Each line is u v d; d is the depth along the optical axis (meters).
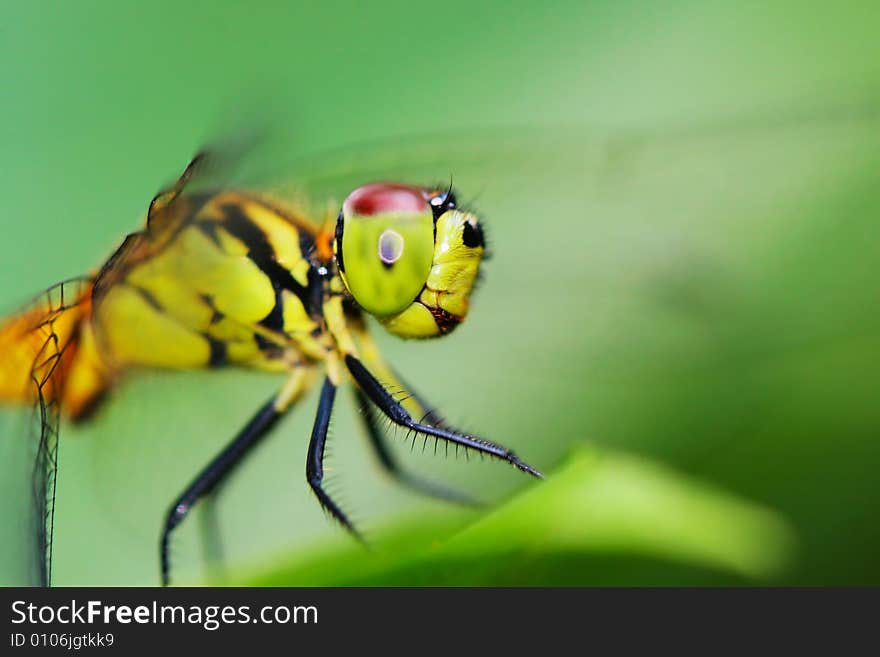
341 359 0.08
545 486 0.08
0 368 0.08
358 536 0.08
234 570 0.08
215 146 0.08
